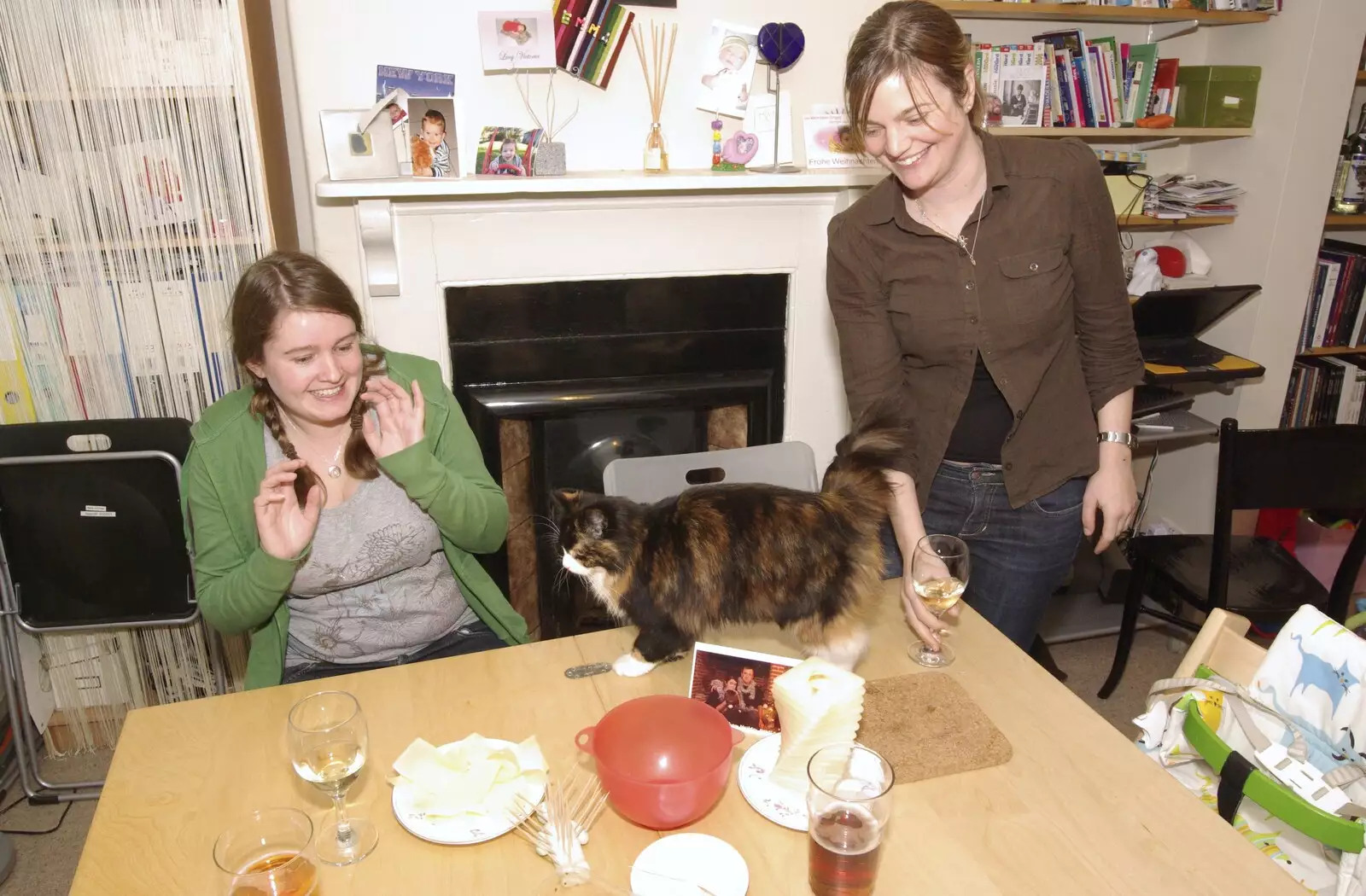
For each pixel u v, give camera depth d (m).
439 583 1.65
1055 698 1.19
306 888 0.87
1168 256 2.83
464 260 2.13
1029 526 1.67
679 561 1.14
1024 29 2.67
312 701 1.06
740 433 2.51
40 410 2.02
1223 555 2.13
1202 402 2.95
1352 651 1.17
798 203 2.28
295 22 1.96
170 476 1.91
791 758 1.00
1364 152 2.72
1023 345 1.53
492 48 2.02
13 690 2.05
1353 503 2.10
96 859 0.94
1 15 1.77
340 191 1.92
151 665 2.24
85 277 1.95
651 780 0.94
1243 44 2.73
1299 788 1.07
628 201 2.17
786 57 2.12
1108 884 0.90
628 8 2.08
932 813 0.99
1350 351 2.89
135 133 1.89
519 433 2.36
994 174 1.46
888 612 1.41
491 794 1.00
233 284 2.02
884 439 1.23
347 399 1.45
